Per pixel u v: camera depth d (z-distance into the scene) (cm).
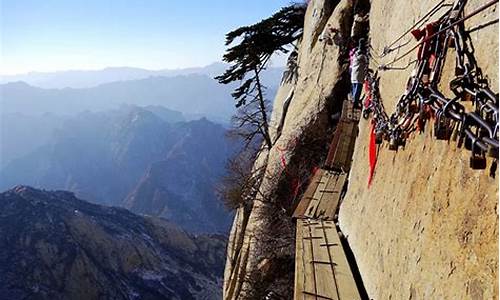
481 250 278
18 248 6562
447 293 310
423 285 355
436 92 393
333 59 2064
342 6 2094
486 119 297
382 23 1009
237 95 3014
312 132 1962
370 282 521
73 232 7350
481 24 349
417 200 413
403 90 587
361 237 612
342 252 656
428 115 430
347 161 1122
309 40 2569
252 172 2653
